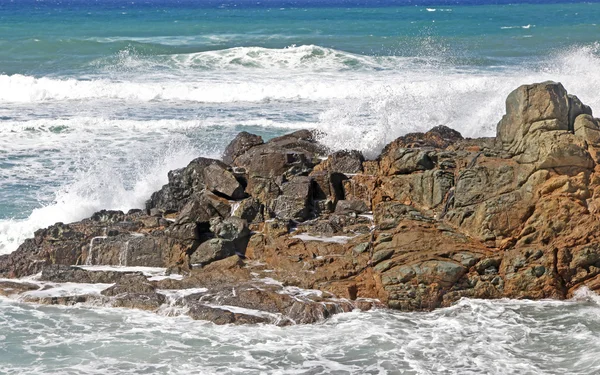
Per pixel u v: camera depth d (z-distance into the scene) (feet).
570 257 60.85
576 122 64.44
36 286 63.05
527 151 63.52
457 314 58.70
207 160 76.02
